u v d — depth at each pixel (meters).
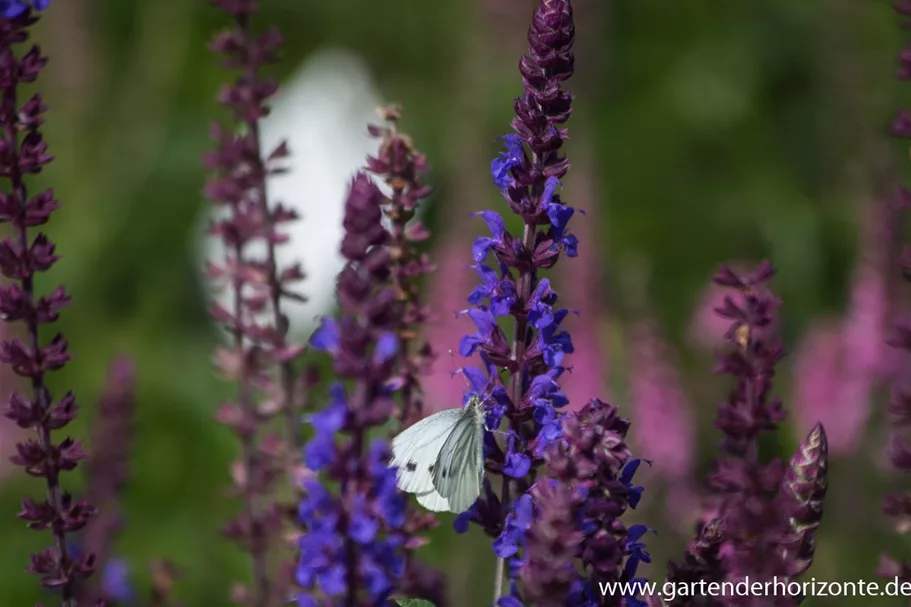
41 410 5.09
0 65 4.90
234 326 7.45
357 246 5.25
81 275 16.02
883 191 10.85
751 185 16.50
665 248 16.50
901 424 5.27
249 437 7.36
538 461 4.89
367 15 18.14
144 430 14.14
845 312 12.59
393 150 6.20
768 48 17.02
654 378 10.38
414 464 5.41
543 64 4.84
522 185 4.93
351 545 5.31
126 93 17.52
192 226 16.47
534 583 3.97
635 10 17.52
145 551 12.32
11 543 12.32
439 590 6.39
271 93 7.44
